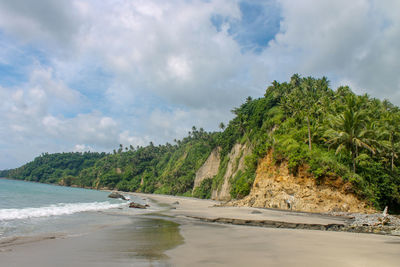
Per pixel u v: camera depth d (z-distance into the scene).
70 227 16.94
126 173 181.62
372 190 34.31
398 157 40.53
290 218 23.05
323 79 69.88
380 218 20.86
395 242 13.20
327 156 37.94
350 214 28.50
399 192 35.03
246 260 8.82
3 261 8.51
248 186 55.72
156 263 8.44
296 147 38.94
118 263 8.45
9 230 14.82
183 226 18.92
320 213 30.73
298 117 53.22
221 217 23.33
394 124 44.31
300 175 36.78
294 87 73.12
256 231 16.45
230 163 87.50
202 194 102.06
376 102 58.72
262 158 47.56
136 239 13.18
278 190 38.75
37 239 12.48
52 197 53.16
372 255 9.75
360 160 37.44
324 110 52.59
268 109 74.50
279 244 11.82
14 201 36.59
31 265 8.17
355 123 37.06
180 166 149.25
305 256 9.44
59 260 8.79
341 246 11.44
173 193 131.12
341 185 33.69
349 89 62.22
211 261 8.69
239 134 88.94
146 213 29.33
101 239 13.00
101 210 31.03
